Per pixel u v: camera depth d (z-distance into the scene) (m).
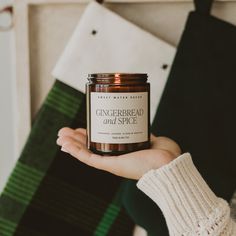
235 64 0.83
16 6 0.96
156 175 0.56
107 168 0.59
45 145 0.96
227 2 0.88
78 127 0.94
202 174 0.84
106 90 0.58
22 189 0.97
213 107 0.84
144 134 0.60
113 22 0.90
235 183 0.84
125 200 0.90
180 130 0.85
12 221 0.98
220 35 0.84
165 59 0.90
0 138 1.03
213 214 0.56
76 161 0.97
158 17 0.92
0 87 1.01
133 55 0.90
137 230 0.99
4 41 0.99
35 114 1.00
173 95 0.85
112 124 0.58
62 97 0.94
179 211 0.56
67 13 0.96
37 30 0.98
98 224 0.98
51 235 0.98
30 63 0.99
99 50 0.91
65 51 0.92
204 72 0.84
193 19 0.85
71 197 0.97
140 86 0.59
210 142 0.84
